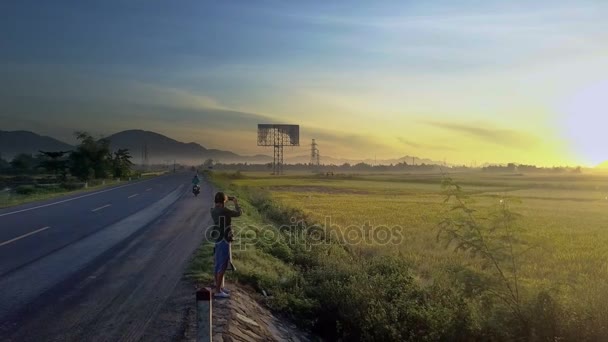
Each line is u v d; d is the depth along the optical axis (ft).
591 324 29.35
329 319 33.81
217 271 28.78
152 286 30.35
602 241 84.38
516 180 454.40
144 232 53.67
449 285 37.68
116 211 76.28
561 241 84.02
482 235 34.01
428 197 217.77
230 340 22.07
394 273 40.60
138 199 102.68
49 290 28.78
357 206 151.23
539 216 140.77
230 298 28.37
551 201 221.66
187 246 44.88
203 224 61.31
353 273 39.04
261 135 563.89
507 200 33.99
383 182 419.74
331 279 38.11
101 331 22.35
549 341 29.19
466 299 33.04
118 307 25.91
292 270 42.96
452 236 34.99
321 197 205.77
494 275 33.37
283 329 29.14
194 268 35.17
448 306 33.73
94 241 46.83
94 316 24.39
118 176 232.73
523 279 46.57
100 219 65.00
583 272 55.88
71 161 209.97
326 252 50.39
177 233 53.21
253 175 559.79
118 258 38.75
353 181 432.25
